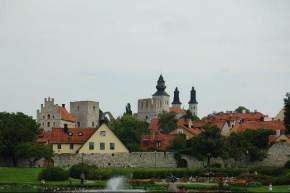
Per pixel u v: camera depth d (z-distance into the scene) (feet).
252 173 455.63
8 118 540.52
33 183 358.64
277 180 389.60
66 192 285.23
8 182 369.09
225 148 552.41
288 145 565.12
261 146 598.34
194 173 458.91
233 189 324.60
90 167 432.66
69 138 577.84
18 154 510.58
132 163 559.79
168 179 410.31
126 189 320.70
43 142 588.91
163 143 627.87
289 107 618.03
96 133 560.61
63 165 534.78
